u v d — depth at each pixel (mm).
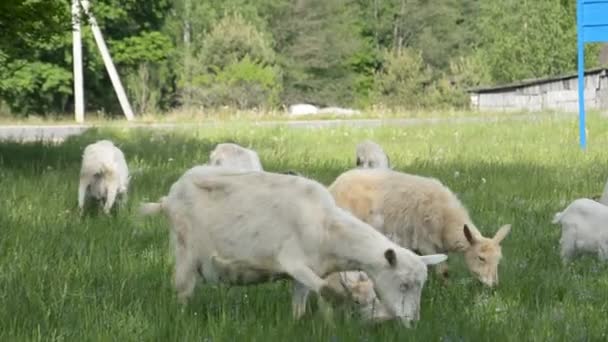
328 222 8398
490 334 8055
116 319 8297
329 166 20938
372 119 42375
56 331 7945
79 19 23500
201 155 23547
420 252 10883
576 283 10227
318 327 8039
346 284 8547
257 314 8719
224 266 8805
